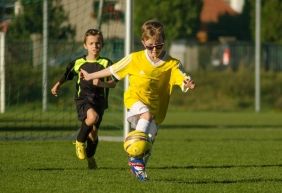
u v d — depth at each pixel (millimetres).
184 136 41531
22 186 19984
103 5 40500
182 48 99688
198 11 101875
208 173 23203
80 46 54812
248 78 82188
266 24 102875
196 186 20016
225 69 92125
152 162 26484
